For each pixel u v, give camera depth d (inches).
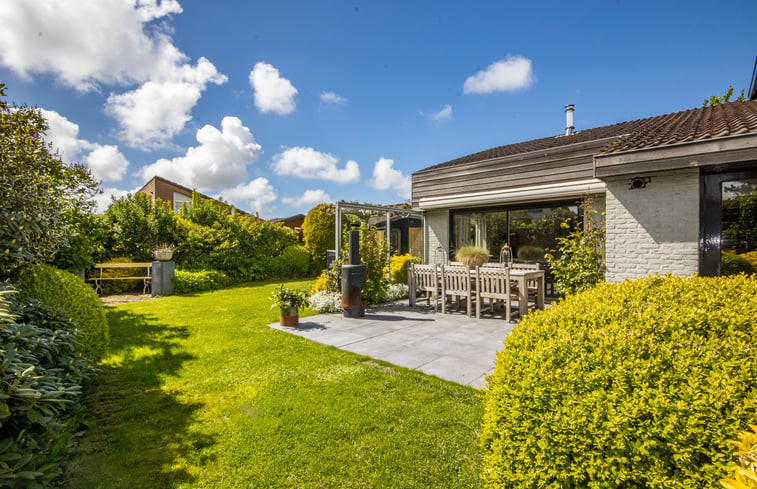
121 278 398.3
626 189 208.5
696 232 188.4
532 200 342.6
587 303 96.0
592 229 243.3
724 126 189.3
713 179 193.2
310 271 649.6
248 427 116.0
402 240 526.6
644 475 57.9
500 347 197.9
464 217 399.9
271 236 618.8
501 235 370.0
